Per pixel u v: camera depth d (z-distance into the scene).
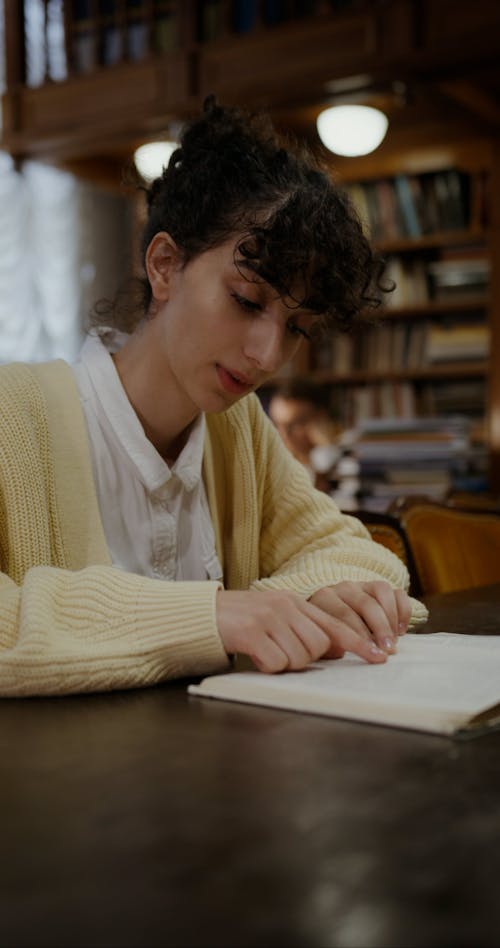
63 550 1.29
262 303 1.19
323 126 5.07
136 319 1.41
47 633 0.96
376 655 0.97
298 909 0.48
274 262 1.14
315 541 1.60
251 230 1.16
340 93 5.12
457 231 5.61
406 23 4.80
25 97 5.99
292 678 0.92
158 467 1.38
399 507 2.14
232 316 1.20
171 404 1.38
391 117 5.53
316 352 5.98
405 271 5.74
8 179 6.35
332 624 0.98
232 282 1.19
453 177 5.64
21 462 1.26
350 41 4.96
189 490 1.45
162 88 5.53
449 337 5.62
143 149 5.23
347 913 0.47
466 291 5.60
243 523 1.58
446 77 4.79
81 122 5.80
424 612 1.33
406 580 1.49
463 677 0.90
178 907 0.48
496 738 0.78
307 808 0.62
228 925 0.46
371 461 4.82
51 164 6.20
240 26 5.46
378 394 5.80
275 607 0.97
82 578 1.03
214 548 1.53
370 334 5.83
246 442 1.58
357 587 1.09
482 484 5.20
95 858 0.54
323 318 1.26
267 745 0.76
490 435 5.47
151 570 1.42
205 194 1.21
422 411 5.75
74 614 0.99
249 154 1.22
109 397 1.37
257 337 1.20
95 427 1.37
